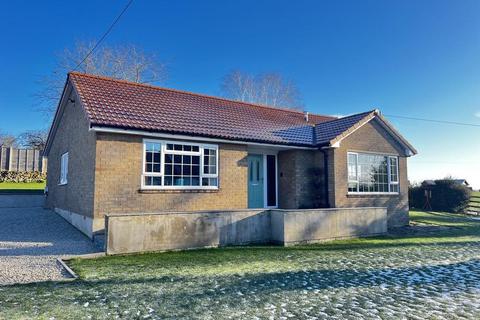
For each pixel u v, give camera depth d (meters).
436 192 27.39
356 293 5.95
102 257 8.60
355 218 13.19
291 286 6.30
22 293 5.58
